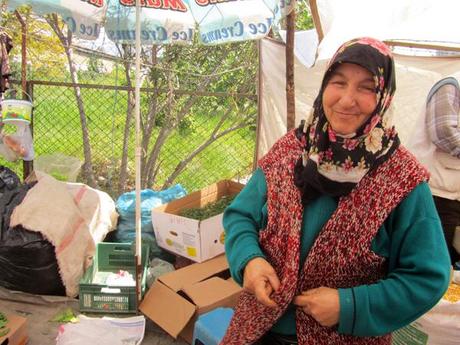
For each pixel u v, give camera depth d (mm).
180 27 3670
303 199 1149
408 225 1035
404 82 3953
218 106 5215
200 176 5352
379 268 1100
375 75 999
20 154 3549
